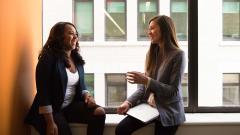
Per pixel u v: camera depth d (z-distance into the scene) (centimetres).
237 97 297
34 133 262
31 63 265
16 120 232
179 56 229
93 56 298
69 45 234
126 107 240
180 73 229
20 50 238
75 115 241
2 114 206
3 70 206
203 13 288
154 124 244
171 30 235
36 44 279
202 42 289
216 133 252
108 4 301
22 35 242
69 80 236
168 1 291
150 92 237
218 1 290
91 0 302
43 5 295
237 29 296
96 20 301
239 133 252
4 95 209
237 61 297
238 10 294
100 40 301
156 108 233
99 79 294
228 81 296
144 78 226
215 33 291
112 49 303
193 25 286
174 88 227
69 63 237
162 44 237
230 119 260
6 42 210
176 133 252
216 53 292
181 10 289
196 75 288
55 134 216
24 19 246
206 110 290
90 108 241
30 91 265
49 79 224
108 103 291
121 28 299
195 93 289
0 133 204
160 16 238
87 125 240
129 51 298
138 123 234
